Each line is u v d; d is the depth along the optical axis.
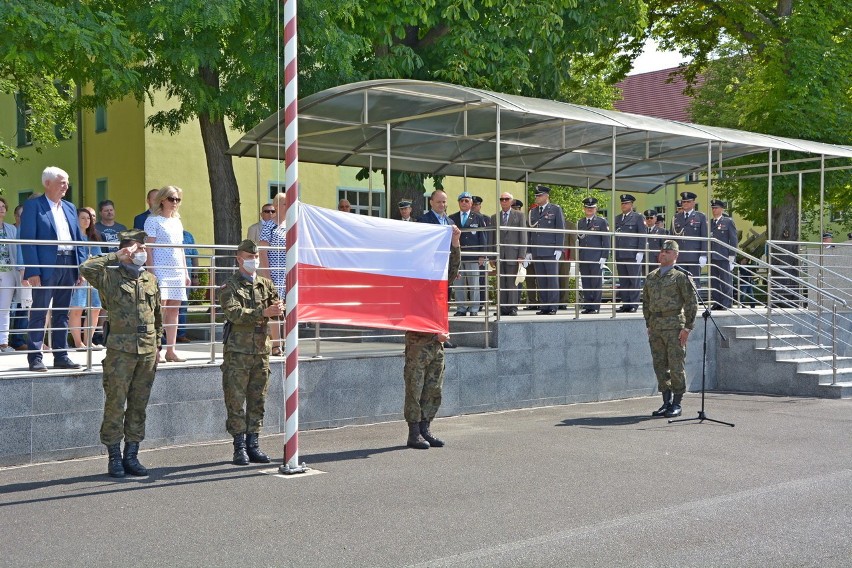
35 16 13.40
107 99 19.94
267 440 10.88
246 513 7.37
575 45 20.72
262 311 9.23
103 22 14.44
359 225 10.84
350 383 11.95
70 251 10.28
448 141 18.20
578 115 14.70
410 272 10.67
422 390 10.39
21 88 24.86
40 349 9.77
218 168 18.28
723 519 7.24
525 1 19.56
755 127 28.27
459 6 19.36
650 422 12.41
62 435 9.54
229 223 18.31
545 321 14.27
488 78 19.72
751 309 18.23
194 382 10.53
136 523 7.05
